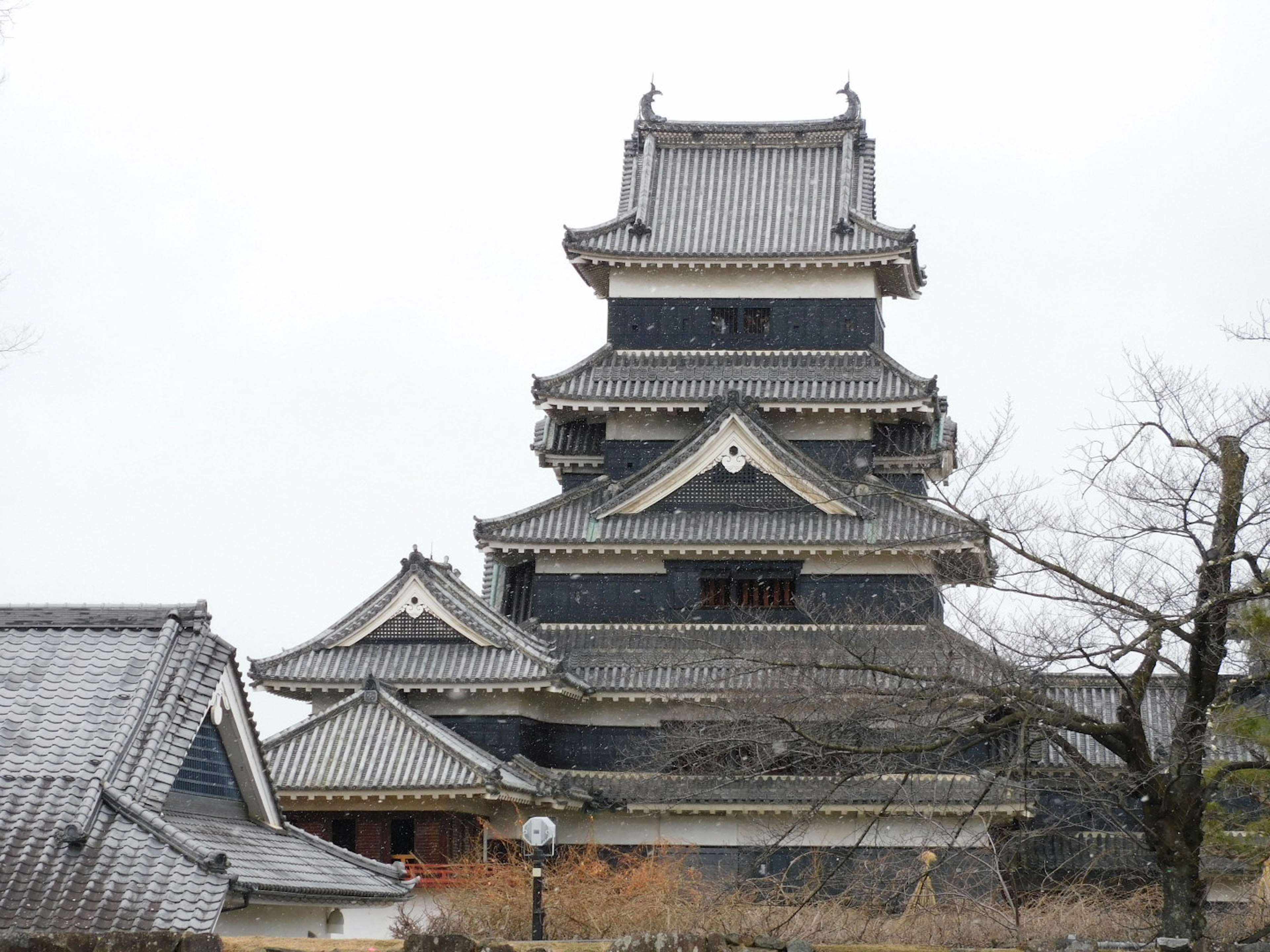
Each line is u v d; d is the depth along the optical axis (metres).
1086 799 29.89
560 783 52.19
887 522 57.25
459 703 55.19
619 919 34.22
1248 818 43.44
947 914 29.56
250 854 32.78
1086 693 57.66
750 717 36.00
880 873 36.34
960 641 31.05
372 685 53.09
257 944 18.73
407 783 50.06
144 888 28.20
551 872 41.62
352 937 41.09
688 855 50.38
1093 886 36.19
